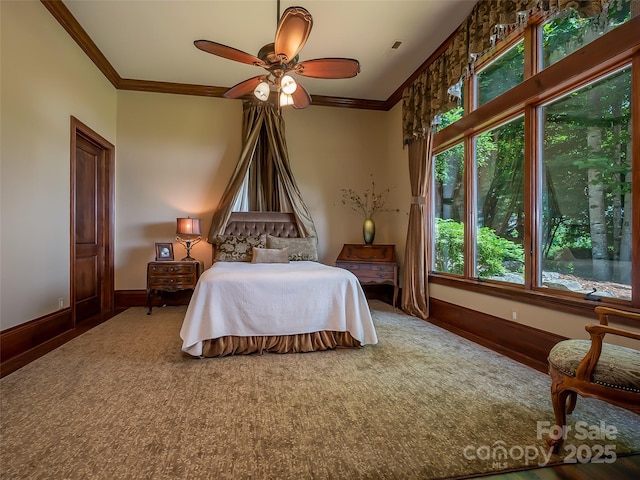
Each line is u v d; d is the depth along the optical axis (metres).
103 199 4.61
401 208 5.11
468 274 3.70
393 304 4.88
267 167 5.07
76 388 2.17
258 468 1.43
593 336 1.52
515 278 3.10
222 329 2.82
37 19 2.99
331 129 5.51
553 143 2.72
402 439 1.65
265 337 2.92
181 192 5.03
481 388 2.22
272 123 5.00
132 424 1.75
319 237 5.47
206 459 1.49
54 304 3.28
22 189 2.81
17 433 1.66
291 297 2.96
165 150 4.99
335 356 2.84
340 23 3.46
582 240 2.47
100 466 1.43
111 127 4.68
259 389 2.19
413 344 3.17
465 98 3.81
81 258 4.07
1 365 2.53
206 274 3.04
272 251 4.27
